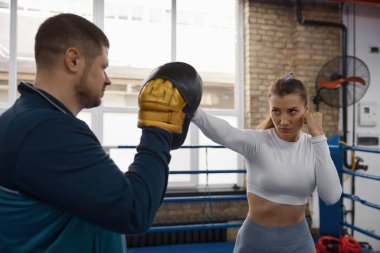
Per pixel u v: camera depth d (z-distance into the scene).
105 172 0.59
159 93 0.68
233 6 4.30
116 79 3.96
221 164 4.18
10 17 3.60
